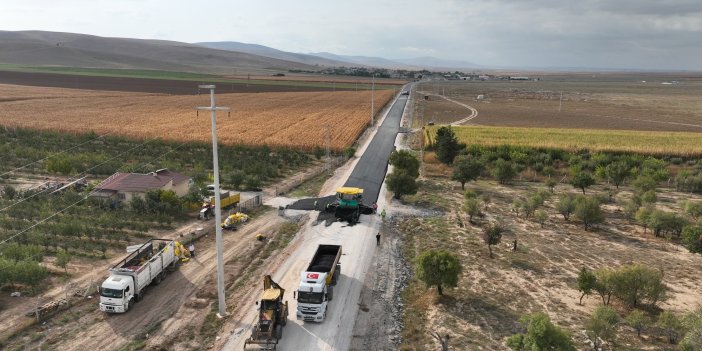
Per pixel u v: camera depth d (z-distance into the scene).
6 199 54.88
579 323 31.00
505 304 33.59
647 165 79.31
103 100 170.88
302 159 85.19
